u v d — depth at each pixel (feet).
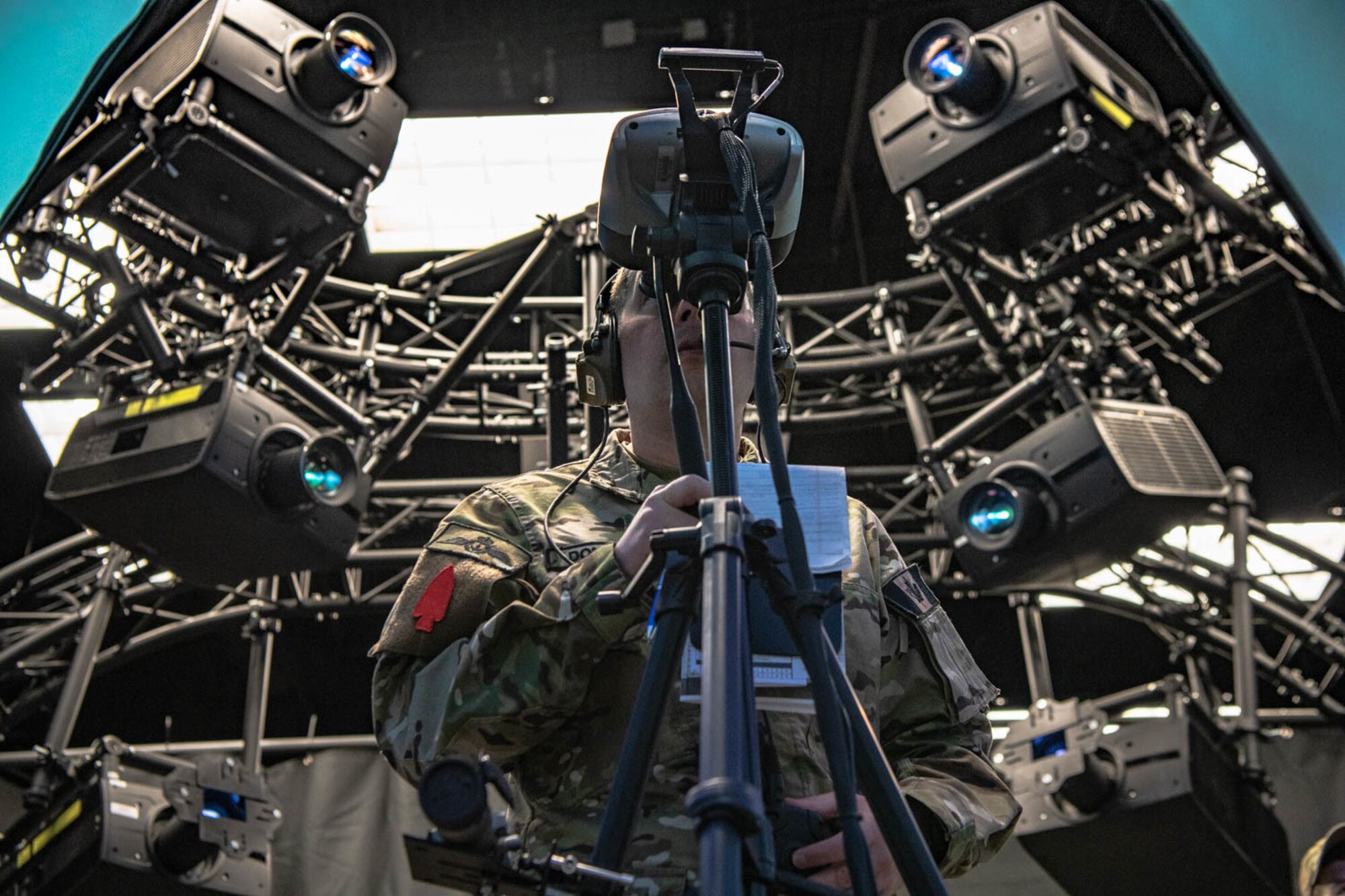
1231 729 22.66
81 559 23.63
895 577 5.00
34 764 25.94
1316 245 8.59
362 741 27.02
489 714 4.07
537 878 2.87
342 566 20.36
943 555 24.56
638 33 20.53
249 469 18.22
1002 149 17.95
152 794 21.13
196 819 20.80
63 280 19.22
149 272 20.36
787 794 4.16
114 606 22.80
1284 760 26.66
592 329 5.08
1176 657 26.05
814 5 20.38
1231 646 24.84
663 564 3.13
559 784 4.30
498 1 20.04
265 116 16.81
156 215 18.31
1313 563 24.14
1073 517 19.44
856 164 23.43
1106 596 24.86
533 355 23.48
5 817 26.68
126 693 28.32
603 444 5.20
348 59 17.43
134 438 18.45
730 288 3.45
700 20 20.54
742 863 2.54
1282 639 28.27
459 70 21.24
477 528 4.76
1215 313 23.52
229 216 17.51
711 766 2.53
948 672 4.83
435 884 3.03
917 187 18.72
